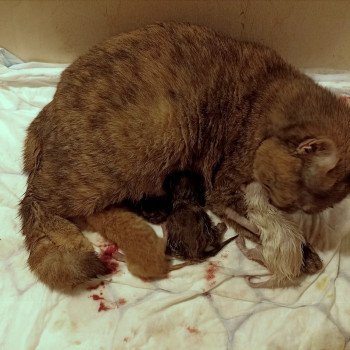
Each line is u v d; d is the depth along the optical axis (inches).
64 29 24.1
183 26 20.1
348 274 20.2
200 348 18.4
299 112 18.2
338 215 21.4
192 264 20.4
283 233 19.8
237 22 23.0
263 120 18.9
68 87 18.9
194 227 20.4
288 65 20.6
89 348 18.3
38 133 20.7
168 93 18.7
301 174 17.9
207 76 19.2
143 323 18.9
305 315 19.0
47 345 18.3
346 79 25.3
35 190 19.9
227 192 20.5
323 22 22.9
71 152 18.6
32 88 25.5
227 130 19.7
